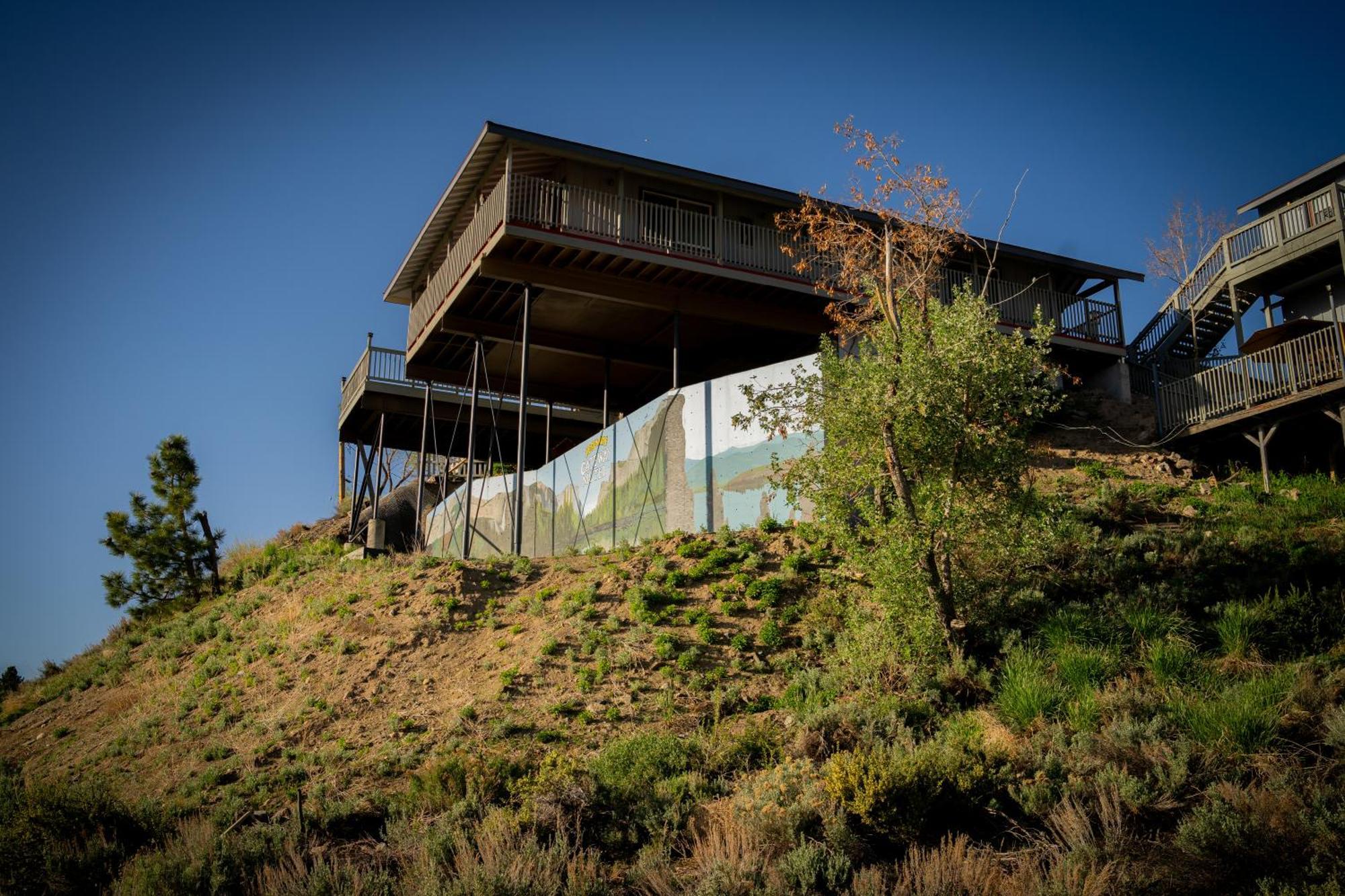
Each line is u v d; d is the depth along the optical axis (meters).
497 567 19.33
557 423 32.50
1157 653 12.62
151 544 26.19
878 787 10.23
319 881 10.02
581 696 14.19
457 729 13.73
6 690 24.52
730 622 15.66
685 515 20.03
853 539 14.61
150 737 16.16
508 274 22.16
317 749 14.09
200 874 10.40
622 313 24.91
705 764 12.17
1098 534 17.11
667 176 23.55
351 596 19.17
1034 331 14.73
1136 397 26.06
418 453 37.62
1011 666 12.97
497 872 9.73
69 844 11.24
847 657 14.03
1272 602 13.75
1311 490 18.67
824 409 15.03
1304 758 10.41
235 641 19.69
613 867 10.49
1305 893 7.96
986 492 14.45
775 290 23.92
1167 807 9.83
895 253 16.88
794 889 9.40
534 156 23.22
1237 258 25.48
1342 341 18.83
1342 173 26.45
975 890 9.05
